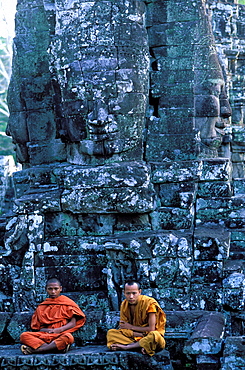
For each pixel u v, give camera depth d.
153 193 9.89
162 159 10.44
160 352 8.03
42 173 10.67
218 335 8.21
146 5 10.51
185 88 10.41
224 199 10.22
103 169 9.83
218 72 10.65
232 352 7.79
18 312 9.18
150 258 9.38
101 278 9.92
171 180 10.00
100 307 9.70
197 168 10.01
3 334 9.12
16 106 11.07
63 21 10.12
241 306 9.28
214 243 9.45
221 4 13.43
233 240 10.20
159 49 10.51
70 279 9.95
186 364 8.47
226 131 12.88
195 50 10.46
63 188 10.25
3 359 8.07
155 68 10.53
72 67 10.01
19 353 8.37
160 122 10.44
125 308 8.35
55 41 10.21
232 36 13.52
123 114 9.97
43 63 10.88
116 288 9.52
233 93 13.64
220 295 9.34
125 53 9.95
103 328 8.91
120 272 9.52
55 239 10.03
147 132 10.49
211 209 10.25
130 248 9.35
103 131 9.91
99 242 9.97
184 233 9.75
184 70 10.43
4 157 15.50
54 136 10.94
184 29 10.42
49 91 10.90
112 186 9.78
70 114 10.14
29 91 10.94
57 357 8.05
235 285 9.31
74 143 10.34
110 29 9.89
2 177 15.33
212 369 7.97
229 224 10.23
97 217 9.99
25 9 10.94
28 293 9.92
